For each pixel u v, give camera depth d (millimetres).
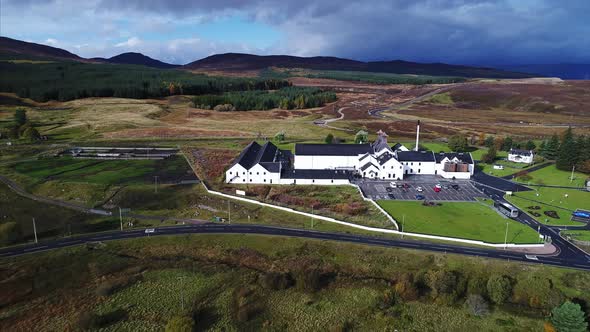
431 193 124125
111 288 75188
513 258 82500
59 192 124688
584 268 78812
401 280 75812
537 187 131250
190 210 110875
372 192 124438
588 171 143125
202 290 75625
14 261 83375
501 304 71375
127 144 192000
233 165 133375
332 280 78875
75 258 85375
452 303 71812
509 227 97938
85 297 73062
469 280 75562
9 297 72250
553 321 64500
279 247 89375
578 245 88750
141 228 99500
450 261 81438
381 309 70625
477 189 128625
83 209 112500
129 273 80625
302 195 122875
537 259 82188
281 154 169875
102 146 188250
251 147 160000
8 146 185625
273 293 75125
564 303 65438
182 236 94312
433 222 100562
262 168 132875
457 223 100062
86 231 98375
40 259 84312
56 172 144000
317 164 149625
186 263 84375
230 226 99750
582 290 72312
